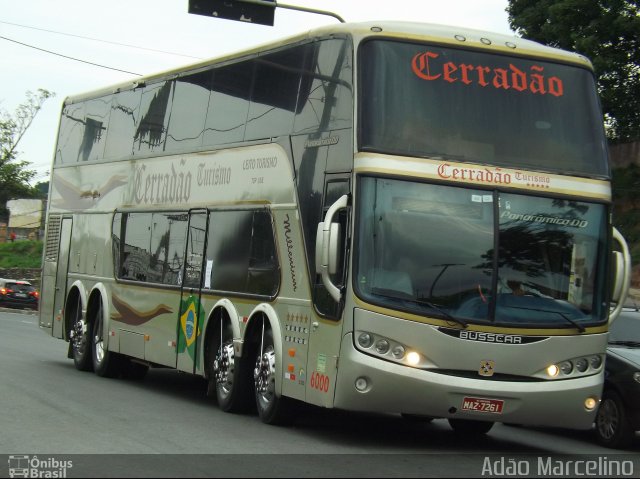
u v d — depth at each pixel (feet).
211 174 46.98
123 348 55.57
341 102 36.22
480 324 33.60
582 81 37.65
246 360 42.73
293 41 41.01
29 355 70.28
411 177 34.27
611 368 41.34
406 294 33.47
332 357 34.32
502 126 35.86
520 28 104.47
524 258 34.68
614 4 95.50
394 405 33.19
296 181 38.88
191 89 50.75
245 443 34.27
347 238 33.96
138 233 54.90
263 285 40.88
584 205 35.94
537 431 45.93
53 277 67.46
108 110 61.82
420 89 35.45
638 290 94.58
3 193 299.58
